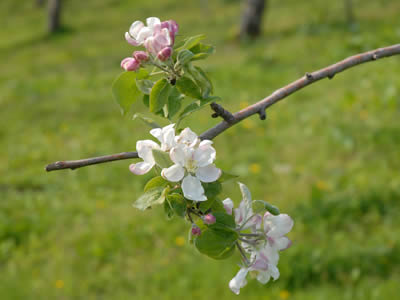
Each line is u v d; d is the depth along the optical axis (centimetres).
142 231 489
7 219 539
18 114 893
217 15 1498
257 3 1166
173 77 133
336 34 1071
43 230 515
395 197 482
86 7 1872
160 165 120
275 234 128
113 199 562
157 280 423
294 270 398
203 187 120
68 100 934
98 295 420
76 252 475
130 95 143
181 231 481
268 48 1071
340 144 606
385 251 409
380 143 595
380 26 1072
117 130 768
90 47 1361
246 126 694
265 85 855
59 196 586
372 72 814
